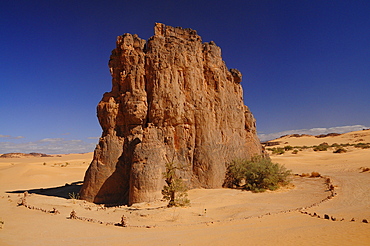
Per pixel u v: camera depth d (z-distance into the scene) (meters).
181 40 29.50
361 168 39.00
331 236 10.43
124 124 27.19
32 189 36.22
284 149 103.62
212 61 31.42
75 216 17.38
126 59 27.58
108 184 25.19
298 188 27.62
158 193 22.41
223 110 30.86
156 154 23.88
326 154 72.00
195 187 26.62
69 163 88.62
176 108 26.88
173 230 13.65
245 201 21.81
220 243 10.50
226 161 29.62
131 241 11.41
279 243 9.94
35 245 10.73
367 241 9.52
